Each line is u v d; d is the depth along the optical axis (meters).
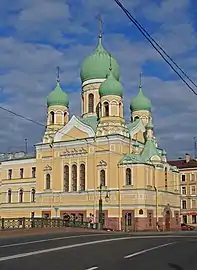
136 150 86.38
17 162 97.12
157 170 83.56
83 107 93.94
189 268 18.39
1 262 19.09
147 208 78.44
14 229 46.34
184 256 23.67
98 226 71.50
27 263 18.97
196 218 115.81
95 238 39.16
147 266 18.88
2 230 44.09
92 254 23.95
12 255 22.08
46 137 90.50
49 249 25.84
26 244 29.73
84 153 84.12
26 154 105.12
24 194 94.50
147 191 79.00
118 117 83.69
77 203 83.06
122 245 31.50
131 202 78.06
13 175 97.31
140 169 78.62
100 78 92.50
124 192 78.88
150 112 97.88
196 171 117.75
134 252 25.89
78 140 85.12
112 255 23.83
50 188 87.38
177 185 93.56
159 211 82.44
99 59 93.44
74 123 86.44
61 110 92.44
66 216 83.75
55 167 87.38
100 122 84.06
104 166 81.56
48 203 86.94
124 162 79.62
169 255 24.19
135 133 89.19
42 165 89.25
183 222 116.81
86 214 81.50
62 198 85.19
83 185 83.44
